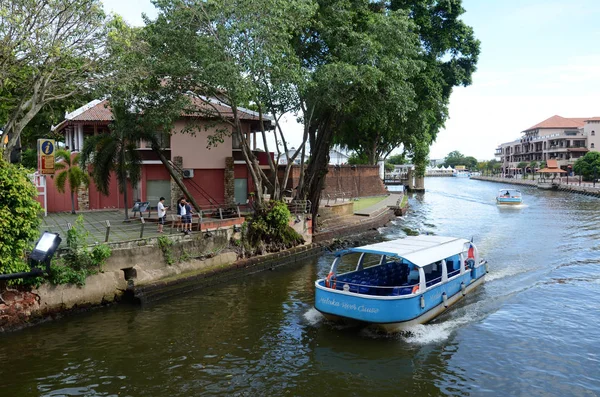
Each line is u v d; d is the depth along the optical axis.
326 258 23.47
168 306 15.31
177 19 18.48
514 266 20.05
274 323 13.64
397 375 10.28
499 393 9.50
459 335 12.49
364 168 53.31
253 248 21.27
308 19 21.77
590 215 39.16
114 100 18.14
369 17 24.95
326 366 10.74
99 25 15.29
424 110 34.81
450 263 15.97
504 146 144.75
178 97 20.72
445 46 34.91
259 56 17.88
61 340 12.31
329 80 21.00
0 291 12.75
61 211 28.52
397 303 11.88
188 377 10.23
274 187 24.11
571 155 96.38
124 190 23.17
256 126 31.08
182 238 18.22
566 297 15.70
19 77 15.49
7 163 13.20
